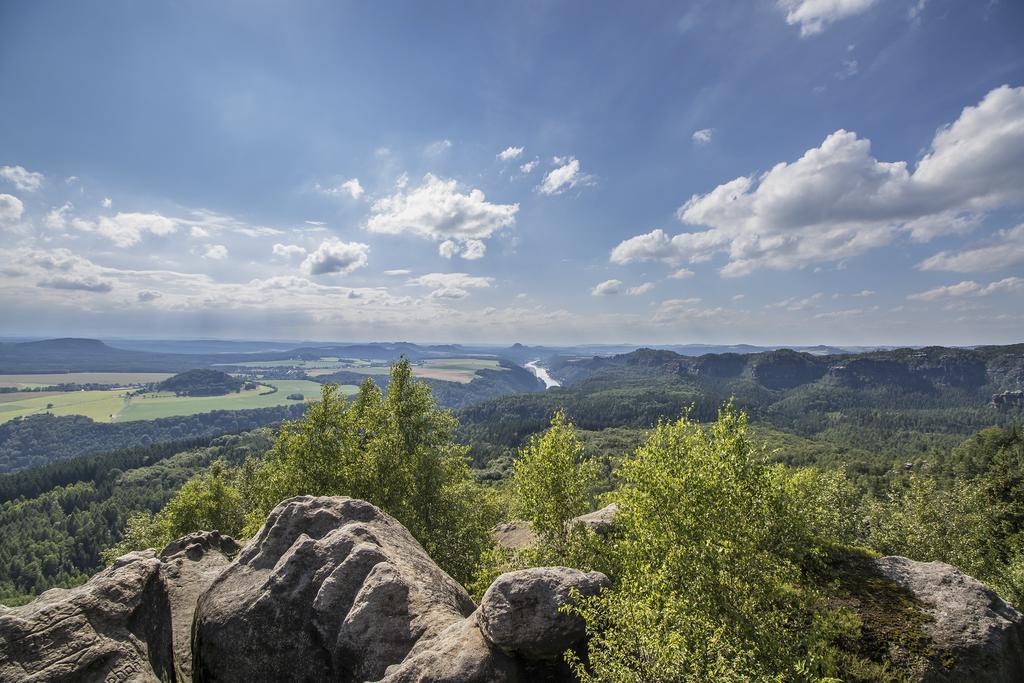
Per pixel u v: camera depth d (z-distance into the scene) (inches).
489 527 1536.7
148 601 668.7
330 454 1448.1
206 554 1056.2
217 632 680.4
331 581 699.4
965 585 808.3
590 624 560.7
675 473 735.1
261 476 1614.2
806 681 558.9
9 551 5339.6
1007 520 1902.1
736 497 705.0
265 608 696.4
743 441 768.9
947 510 1882.4
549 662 579.5
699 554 642.2
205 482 2391.7
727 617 594.6
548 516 965.8
